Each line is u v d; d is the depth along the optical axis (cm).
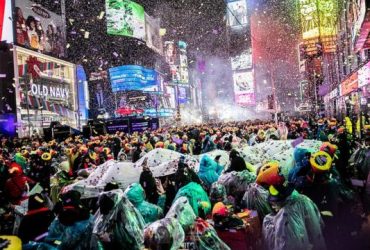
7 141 2525
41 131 4038
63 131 3019
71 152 1536
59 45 5222
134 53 9081
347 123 1766
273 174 489
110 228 477
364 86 2036
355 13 1878
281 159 844
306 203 477
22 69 4144
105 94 7981
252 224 548
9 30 4084
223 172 803
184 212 456
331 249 533
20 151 1905
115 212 483
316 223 474
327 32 4269
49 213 547
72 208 453
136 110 5841
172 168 917
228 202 661
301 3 4341
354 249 525
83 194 798
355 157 832
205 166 827
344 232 545
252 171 844
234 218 530
